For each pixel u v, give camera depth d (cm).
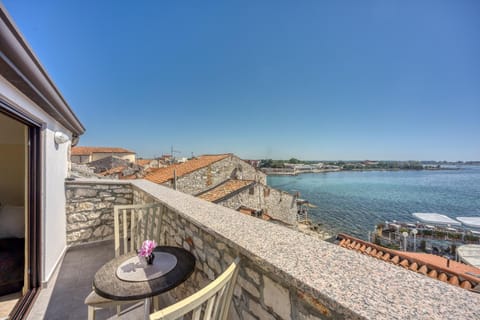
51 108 281
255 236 135
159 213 257
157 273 164
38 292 290
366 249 738
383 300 70
